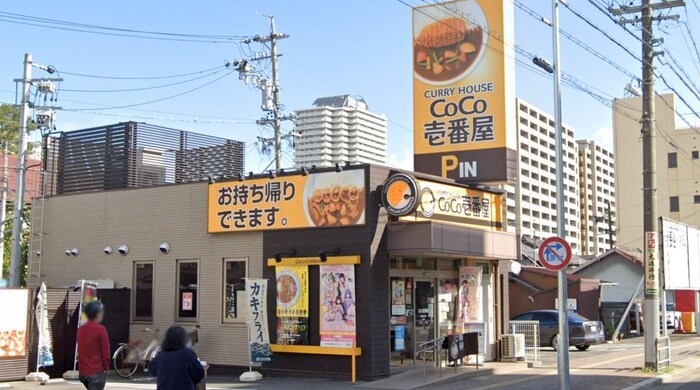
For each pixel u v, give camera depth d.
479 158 20.48
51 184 28.92
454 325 20.02
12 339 17.47
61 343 18.97
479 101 20.67
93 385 10.10
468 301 20.41
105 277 21.73
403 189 17.02
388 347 17.39
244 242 19.30
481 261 21.33
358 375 16.95
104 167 27.64
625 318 36.84
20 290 17.80
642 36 20.11
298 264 18.09
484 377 17.73
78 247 22.44
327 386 16.11
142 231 21.23
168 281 20.53
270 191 18.84
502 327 21.78
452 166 20.78
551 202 125.56
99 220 22.16
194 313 20.03
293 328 18.02
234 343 19.16
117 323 20.14
